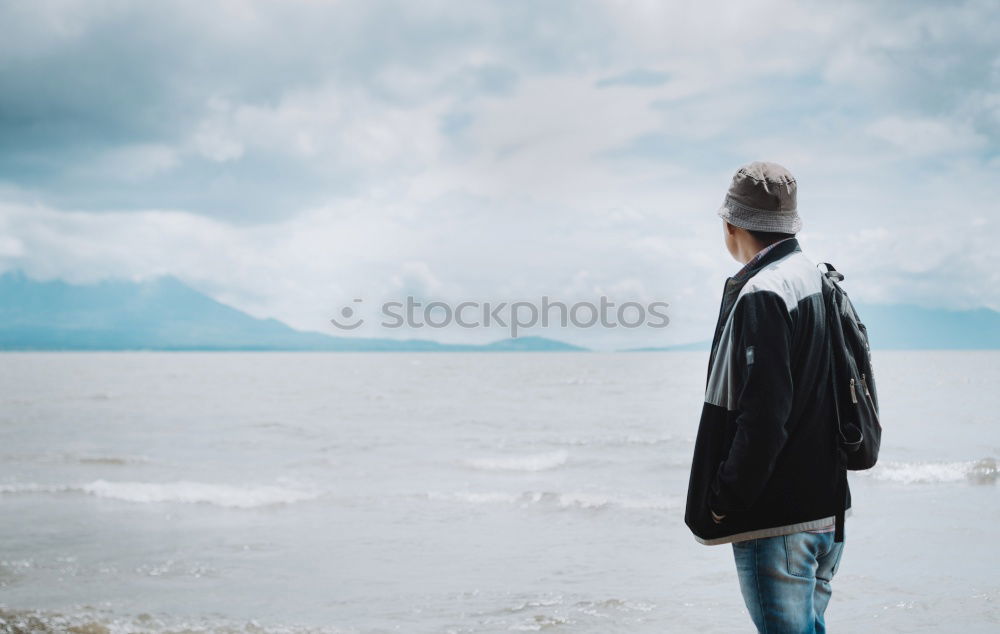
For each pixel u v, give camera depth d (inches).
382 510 338.0
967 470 406.0
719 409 86.2
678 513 320.5
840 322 86.0
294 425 849.5
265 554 257.0
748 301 82.1
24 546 270.7
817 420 83.4
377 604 197.3
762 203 88.0
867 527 272.2
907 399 1140.5
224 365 4630.9
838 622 170.9
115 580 223.8
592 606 188.9
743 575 86.7
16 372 3171.8
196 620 181.6
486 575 226.8
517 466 508.4
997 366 3029.0
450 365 4441.4
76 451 612.7
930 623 168.4
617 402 1259.2
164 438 717.9
